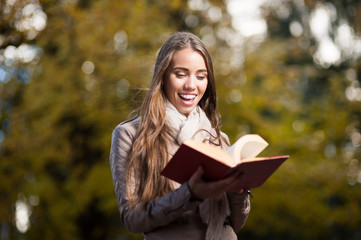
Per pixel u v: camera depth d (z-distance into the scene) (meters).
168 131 2.17
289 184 9.69
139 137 2.14
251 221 9.93
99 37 8.61
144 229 1.99
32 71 8.92
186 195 1.82
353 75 10.53
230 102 9.62
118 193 2.11
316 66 13.55
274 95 9.84
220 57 9.29
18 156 9.14
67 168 10.08
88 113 8.66
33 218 9.73
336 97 10.36
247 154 1.95
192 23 10.36
